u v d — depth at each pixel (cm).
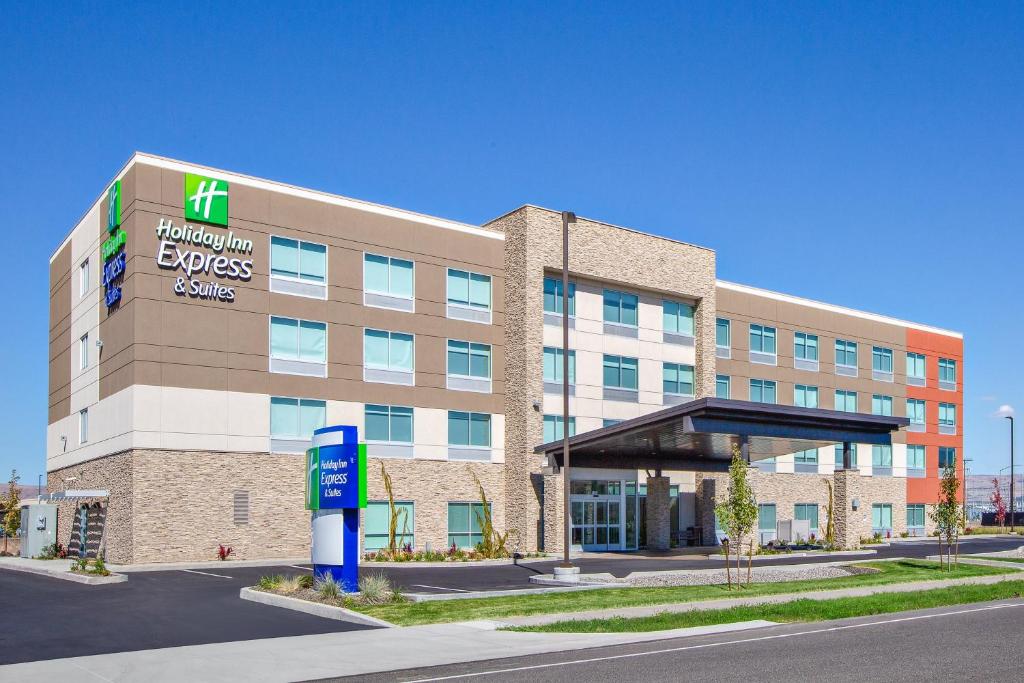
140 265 3372
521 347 4225
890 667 1344
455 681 1264
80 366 3994
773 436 3619
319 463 2286
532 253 4259
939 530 3372
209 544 3409
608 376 4572
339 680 1291
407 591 2425
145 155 3428
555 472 4088
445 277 4150
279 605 2133
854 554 3975
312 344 3741
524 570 3209
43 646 1578
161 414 3362
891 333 6388
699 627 1789
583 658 1447
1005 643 1584
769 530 5403
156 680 1288
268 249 3662
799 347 5722
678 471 4781
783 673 1295
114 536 3447
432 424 4038
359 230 3912
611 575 2798
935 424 6644
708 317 4969
